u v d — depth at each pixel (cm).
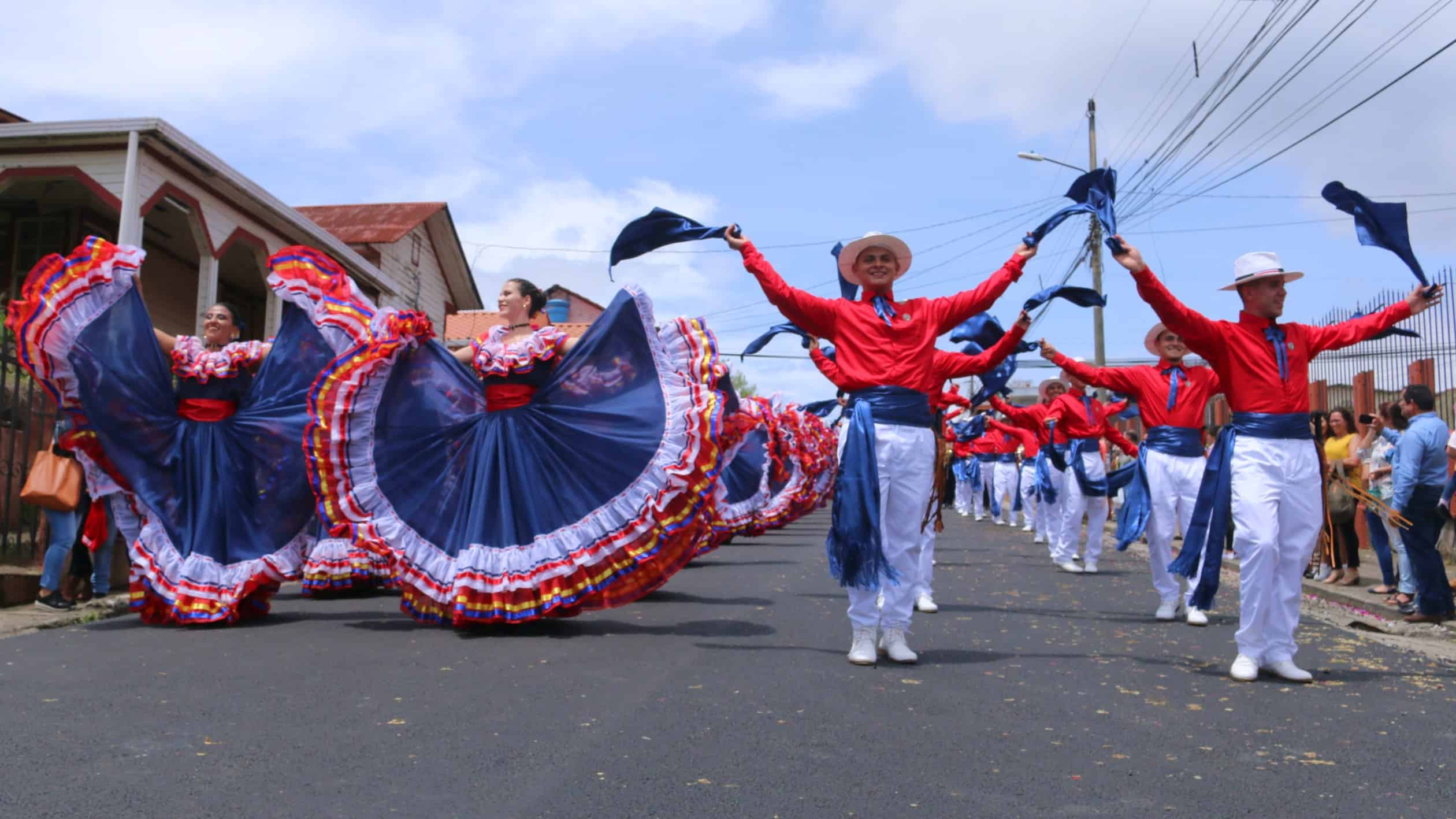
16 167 1235
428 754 349
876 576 512
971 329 671
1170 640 629
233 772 325
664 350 664
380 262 2030
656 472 633
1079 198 552
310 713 402
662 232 586
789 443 1425
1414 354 1193
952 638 620
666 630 623
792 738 375
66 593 759
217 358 670
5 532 823
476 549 621
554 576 618
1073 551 1094
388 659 519
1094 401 1081
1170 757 358
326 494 633
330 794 306
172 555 645
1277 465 507
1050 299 615
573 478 640
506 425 649
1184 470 729
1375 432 994
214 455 667
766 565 1076
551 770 333
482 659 521
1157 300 522
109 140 1218
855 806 303
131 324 660
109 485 644
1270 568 500
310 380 707
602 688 454
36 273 632
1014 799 311
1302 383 519
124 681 457
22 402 895
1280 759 356
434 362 669
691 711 412
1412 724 409
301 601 778
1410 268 519
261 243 1491
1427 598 780
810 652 553
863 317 545
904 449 529
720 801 306
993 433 1973
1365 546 1345
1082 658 554
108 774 321
